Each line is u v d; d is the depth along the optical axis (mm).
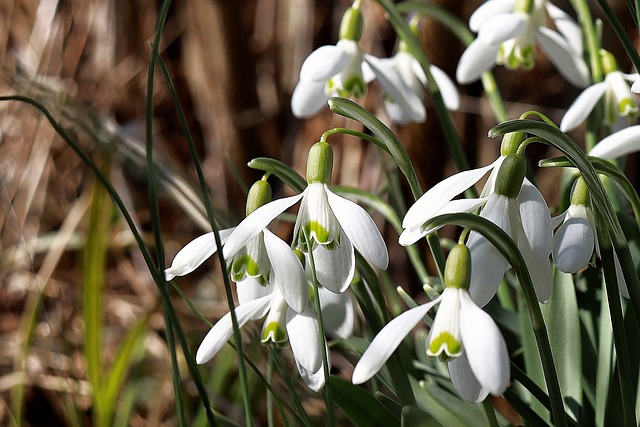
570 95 930
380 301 472
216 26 1038
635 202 444
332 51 513
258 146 1073
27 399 768
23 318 838
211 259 932
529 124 411
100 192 622
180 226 1005
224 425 542
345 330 465
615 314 436
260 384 612
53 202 987
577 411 484
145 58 1100
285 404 474
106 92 1081
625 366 440
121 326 877
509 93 941
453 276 416
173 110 1115
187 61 1092
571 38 555
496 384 399
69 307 875
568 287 493
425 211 423
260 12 1052
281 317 447
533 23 547
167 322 440
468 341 406
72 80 1059
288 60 1051
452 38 905
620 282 449
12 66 1033
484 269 420
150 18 1094
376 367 406
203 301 843
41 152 956
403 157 441
